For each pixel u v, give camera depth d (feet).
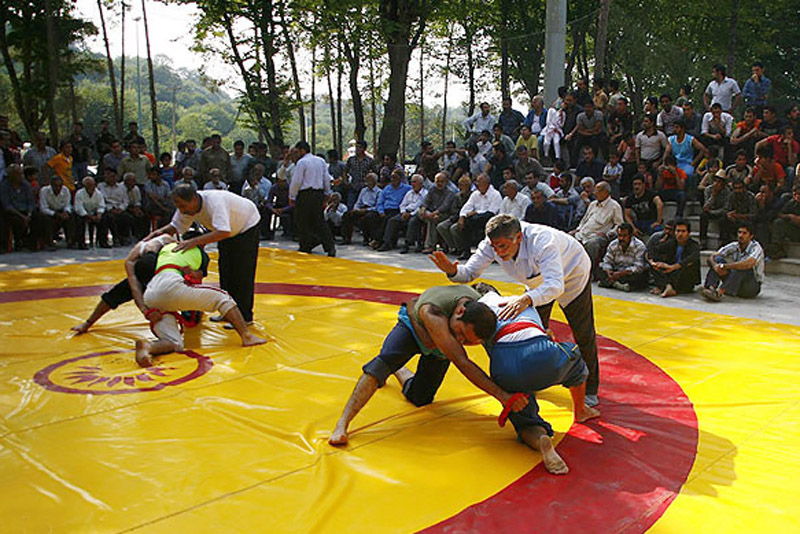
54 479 10.50
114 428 12.53
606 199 29.73
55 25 63.16
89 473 10.72
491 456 11.54
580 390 12.82
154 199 40.40
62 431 12.39
